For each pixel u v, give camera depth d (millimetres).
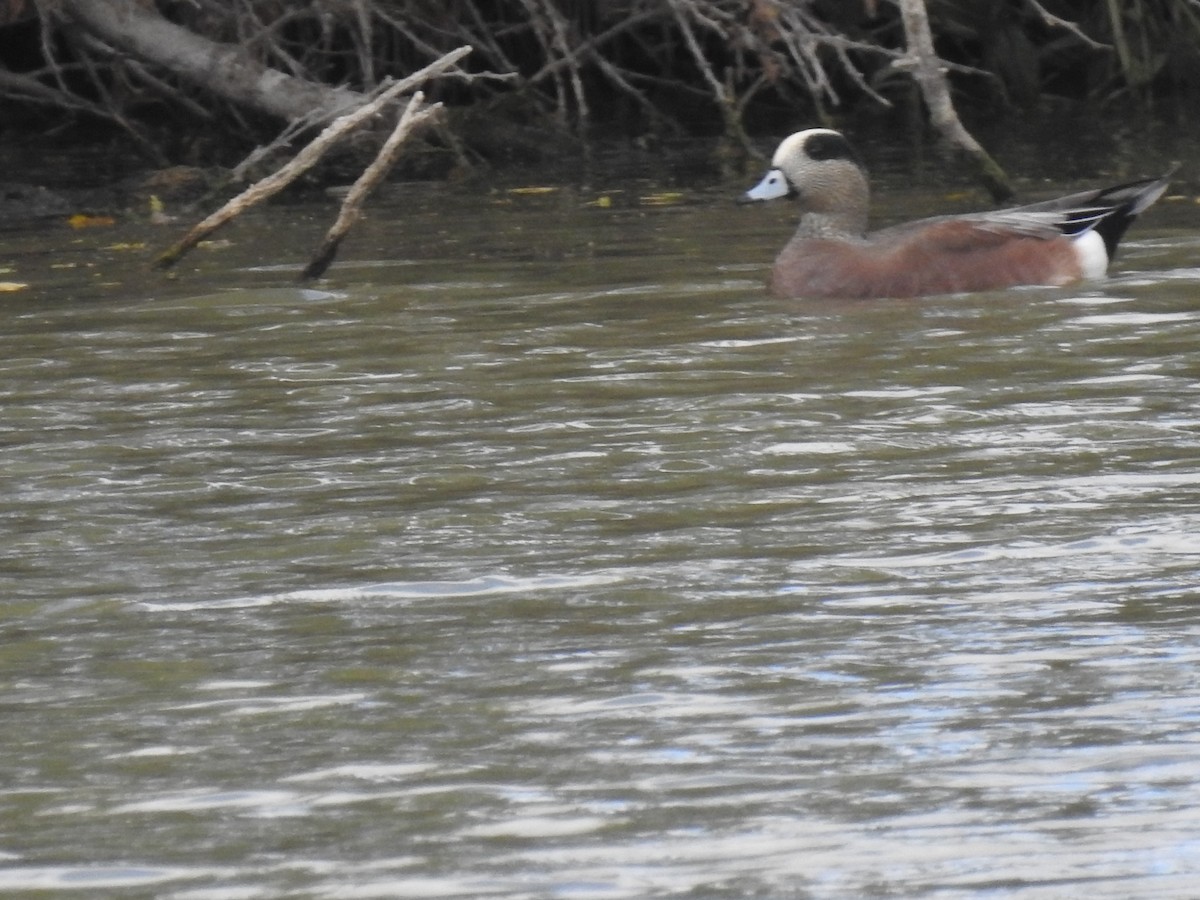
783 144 19688
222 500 12805
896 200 25109
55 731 9406
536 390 15359
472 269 20750
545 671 9922
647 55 35156
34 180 29453
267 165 29469
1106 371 15242
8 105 34469
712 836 8172
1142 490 12250
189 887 7902
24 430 14633
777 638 10203
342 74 33062
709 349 16594
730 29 29016
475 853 8102
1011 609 10438
